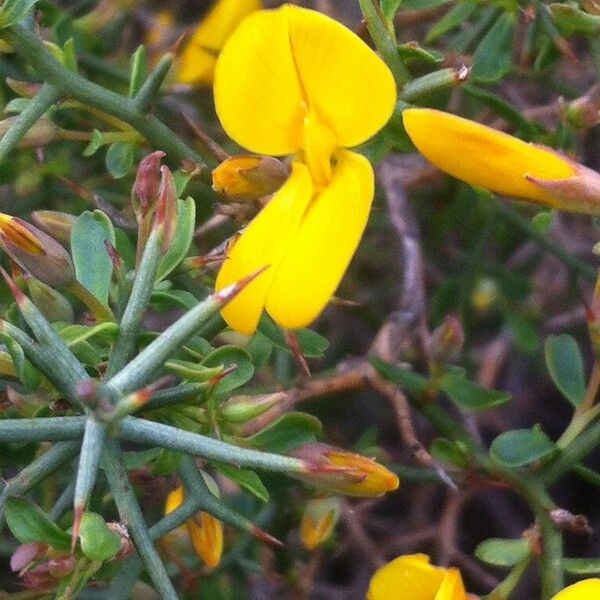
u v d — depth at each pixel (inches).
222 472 4.4
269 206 4.3
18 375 4.0
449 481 4.9
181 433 3.8
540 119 7.0
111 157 5.2
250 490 4.4
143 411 4.1
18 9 4.6
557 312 7.3
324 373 5.9
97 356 4.2
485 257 7.4
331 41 4.2
